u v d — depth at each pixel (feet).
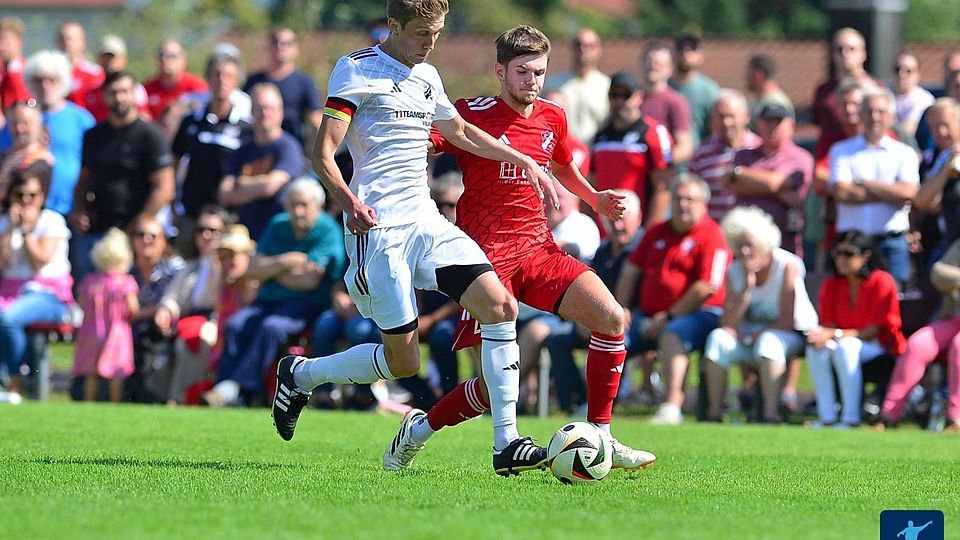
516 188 76.74
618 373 75.36
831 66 171.53
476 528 53.06
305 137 171.63
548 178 72.95
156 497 61.87
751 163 150.61
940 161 140.05
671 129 163.63
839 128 154.20
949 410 123.75
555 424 119.34
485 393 74.13
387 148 71.26
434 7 70.79
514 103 77.41
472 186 77.25
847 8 203.51
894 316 131.75
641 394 156.25
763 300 133.69
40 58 163.84
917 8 628.28
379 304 71.41
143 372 148.36
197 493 63.57
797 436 109.70
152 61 359.25
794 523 57.21
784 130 150.00
